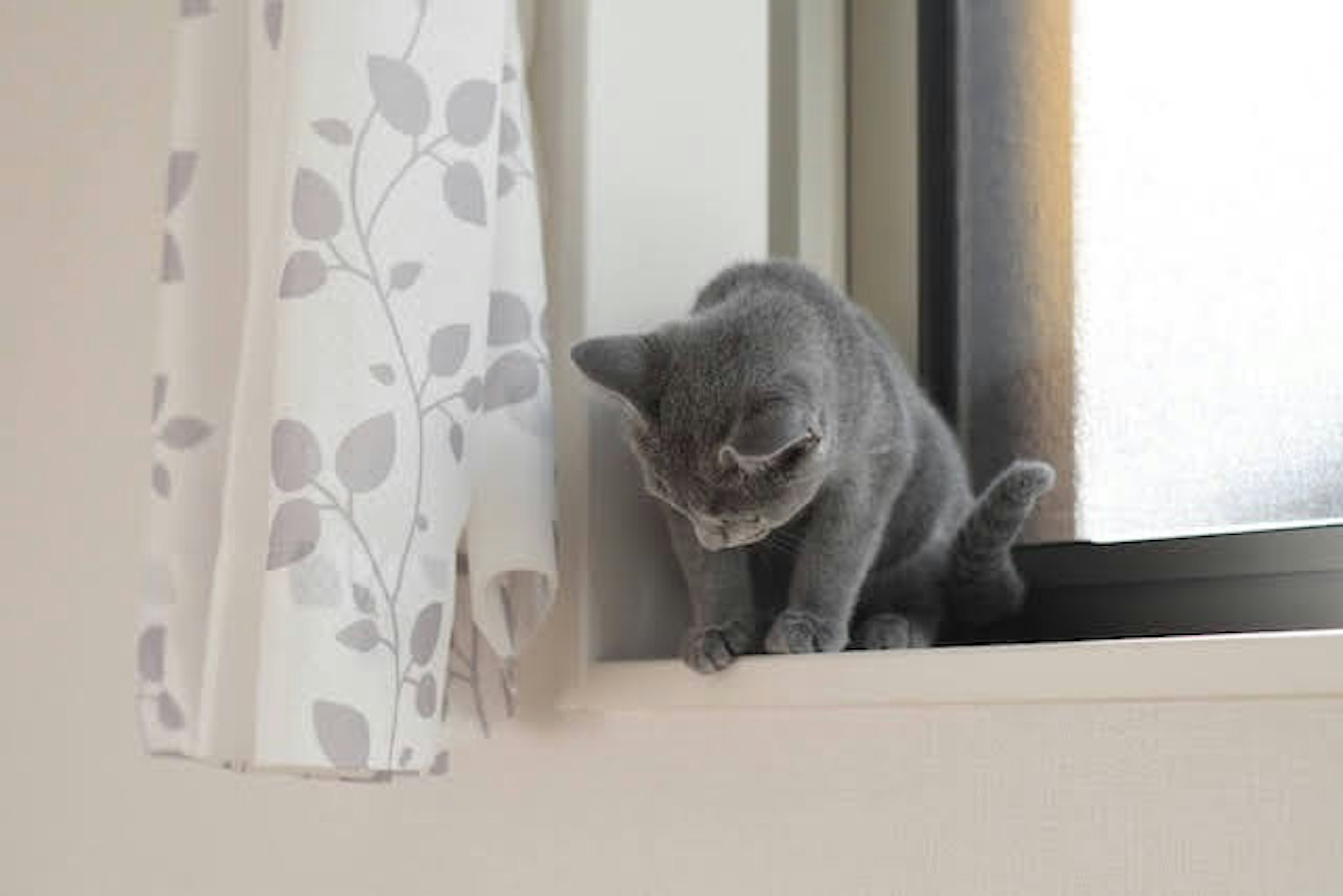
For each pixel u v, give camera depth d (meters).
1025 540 1.49
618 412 1.39
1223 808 1.04
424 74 1.25
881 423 1.30
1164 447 1.42
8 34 2.22
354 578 1.21
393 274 1.23
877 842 1.20
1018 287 1.53
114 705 1.89
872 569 1.39
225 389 1.41
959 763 1.17
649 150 1.45
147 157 1.97
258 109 1.36
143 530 1.86
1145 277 1.44
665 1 1.48
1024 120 1.54
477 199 1.27
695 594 1.33
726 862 1.28
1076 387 1.48
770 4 1.63
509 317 1.32
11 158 2.18
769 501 1.23
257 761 1.18
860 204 1.63
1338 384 1.31
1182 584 1.30
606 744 1.37
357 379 1.22
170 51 1.96
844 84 1.65
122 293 1.97
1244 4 1.40
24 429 2.08
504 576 1.31
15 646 2.05
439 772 1.33
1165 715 1.07
